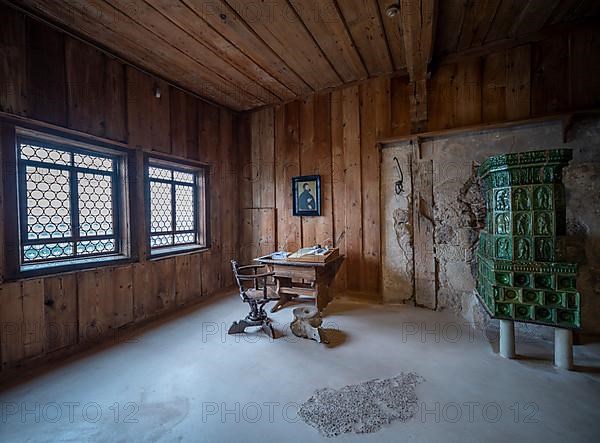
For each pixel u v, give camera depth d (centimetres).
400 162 366
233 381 208
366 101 391
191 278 396
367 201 394
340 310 352
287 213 454
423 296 357
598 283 269
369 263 395
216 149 449
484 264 264
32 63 242
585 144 276
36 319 240
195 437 157
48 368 233
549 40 296
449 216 339
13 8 231
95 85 289
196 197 429
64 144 272
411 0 213
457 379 204
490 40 314
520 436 153
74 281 266
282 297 375
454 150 335
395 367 222
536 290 217
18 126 233
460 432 157
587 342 257
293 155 447
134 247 322
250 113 482
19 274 232
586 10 268
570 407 174
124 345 272
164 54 314
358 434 157
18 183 239
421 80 350
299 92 425
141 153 334
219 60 332
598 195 271
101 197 304
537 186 216
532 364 223
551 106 296
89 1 233
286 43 304
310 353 247
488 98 323
